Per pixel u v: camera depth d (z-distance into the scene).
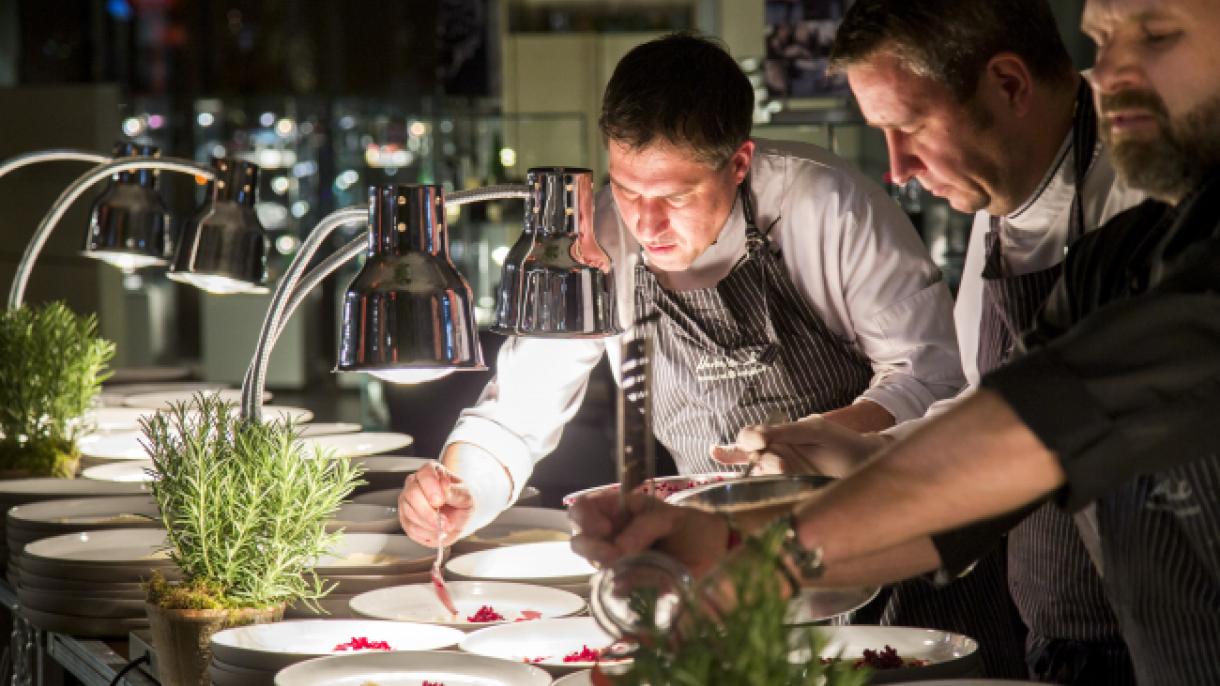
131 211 3.86
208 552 2.25
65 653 2.64
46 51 10.17
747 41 6.38
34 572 2.61
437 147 7.09
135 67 10.40
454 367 2.08
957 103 1.93
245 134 8.52
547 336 2.21
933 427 1.24
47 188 7.25
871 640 2.02
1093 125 2.00
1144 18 1.31
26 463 3.55
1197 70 1.30
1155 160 1.35
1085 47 6.09
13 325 3.66
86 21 10.26
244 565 2.25
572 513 1.45
